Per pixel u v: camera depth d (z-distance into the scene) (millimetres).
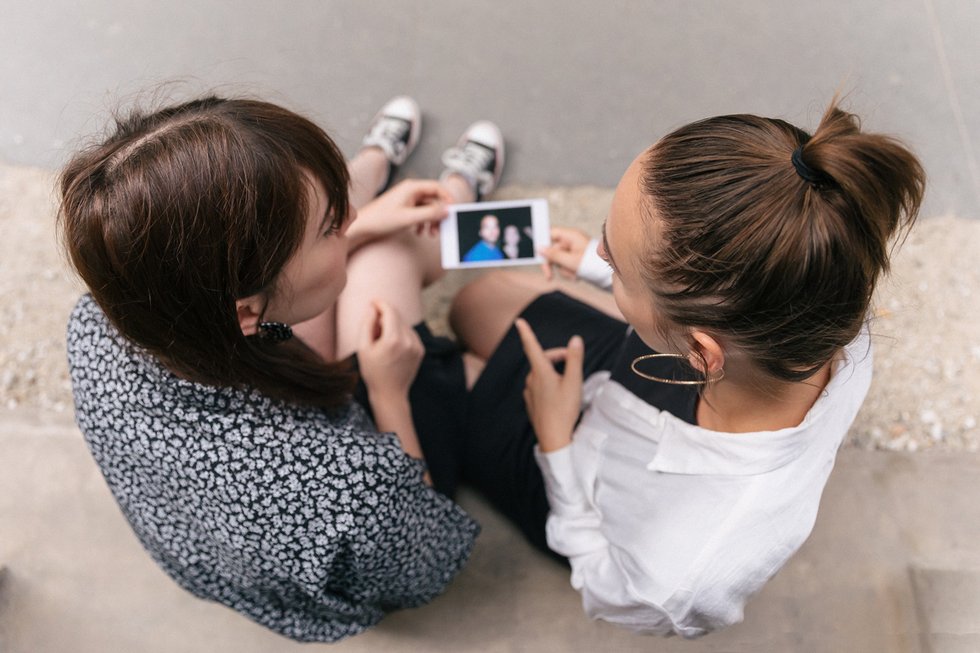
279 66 2338
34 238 2176
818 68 2252
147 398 1043
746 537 1048
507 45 2328
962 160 2150
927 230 2090
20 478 1930
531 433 1583
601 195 2209
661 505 1137
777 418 1006
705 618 1131
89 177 890
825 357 862
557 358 1492
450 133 2279
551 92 2291
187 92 2309
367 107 2307
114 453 1130
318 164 990
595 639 1751
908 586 1757
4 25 2363
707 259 793
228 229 884
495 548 1836
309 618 1345
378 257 1725
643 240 860
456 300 1867
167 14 2373
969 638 1688
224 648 1787
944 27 2250
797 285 770
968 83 2207
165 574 1841
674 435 1130
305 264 1036
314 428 1088
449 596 1791
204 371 1003
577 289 1810
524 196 2221
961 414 1944
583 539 1356
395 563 1215
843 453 1914
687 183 800
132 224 865
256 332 1091
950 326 2014
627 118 2260
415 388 1625
